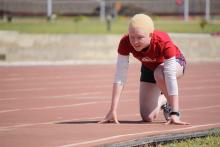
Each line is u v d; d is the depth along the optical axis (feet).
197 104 76.84
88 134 51.90
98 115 65.72
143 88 59.98
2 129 55.26
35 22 268.00
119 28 235.40
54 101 79.77
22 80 111.24
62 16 314.55
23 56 164.04
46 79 113.39
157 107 59.57
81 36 168.66
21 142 48.24
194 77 120.16
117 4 314.55
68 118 63.10
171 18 321.11
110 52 169.07
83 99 82.48
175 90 57.52
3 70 132.57
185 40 173.37
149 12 325.62
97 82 108.47
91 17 320.91
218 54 178.50
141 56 58.18
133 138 49.29
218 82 110.73
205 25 237.04
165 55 57.21
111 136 50.78
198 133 49.73
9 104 76.02
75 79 113.91
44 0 307.17
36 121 60.75
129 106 74.90
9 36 164.35
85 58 167.12
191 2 331.98
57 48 166.71
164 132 52.16
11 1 299.79
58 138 50.03
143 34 56.29
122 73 59.21
